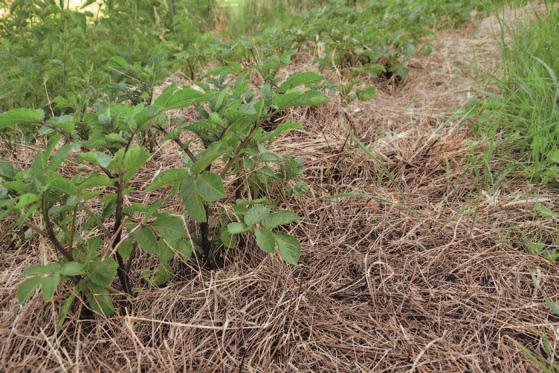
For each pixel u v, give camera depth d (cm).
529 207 224
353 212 227
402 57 389
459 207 229
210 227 207
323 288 190
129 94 245
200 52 343
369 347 169
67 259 162
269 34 370
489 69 347
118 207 161
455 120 286
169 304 183
